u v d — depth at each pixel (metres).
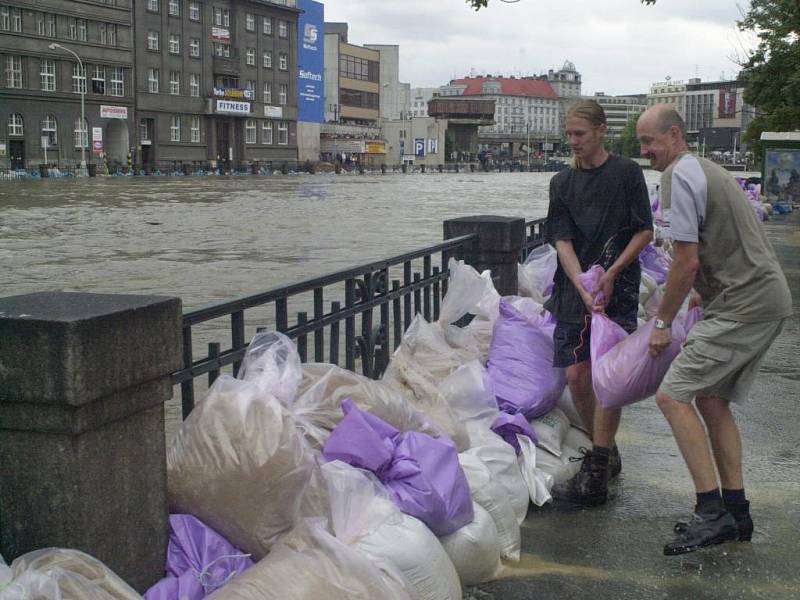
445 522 3.35
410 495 3.29
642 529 4.07
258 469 2.82
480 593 3.43
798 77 26.25
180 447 2.96
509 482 4.11
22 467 2.56
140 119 78.19
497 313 5.44
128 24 74.56
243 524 2.87
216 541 2.90
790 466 4.86
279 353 3.58
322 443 3.41
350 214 29.22
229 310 3.74
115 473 2.67
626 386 4.04
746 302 3.64
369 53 133.38
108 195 39.88
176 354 2.85
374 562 2.84
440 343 5.00
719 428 3.89
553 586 3.50
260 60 93.88
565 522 4.16
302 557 2.58
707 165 3.68
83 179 61.62
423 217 27.91
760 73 28.25
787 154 22.97
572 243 4.50
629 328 4.46
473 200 40.06
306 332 4.37
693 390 3.77
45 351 2.44
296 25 99.00
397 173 110.44
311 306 10.98
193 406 3.54
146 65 77.88
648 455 5.11
